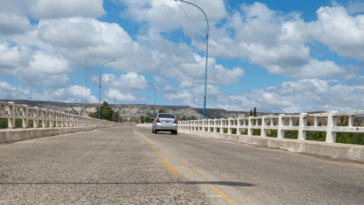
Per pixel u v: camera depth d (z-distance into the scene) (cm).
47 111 2034
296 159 1027
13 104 1459
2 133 1264
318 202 447
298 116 1423
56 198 433
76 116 3144
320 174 709
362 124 1528
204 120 3072
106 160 826
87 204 407
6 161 769
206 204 418
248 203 429
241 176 643
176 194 470
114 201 424
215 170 711
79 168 686
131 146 1283
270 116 1700
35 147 1149
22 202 409
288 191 514
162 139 1914
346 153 1031
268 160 966
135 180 568
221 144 1700
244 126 2058
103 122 5981
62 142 1435
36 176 585
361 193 515
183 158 921
